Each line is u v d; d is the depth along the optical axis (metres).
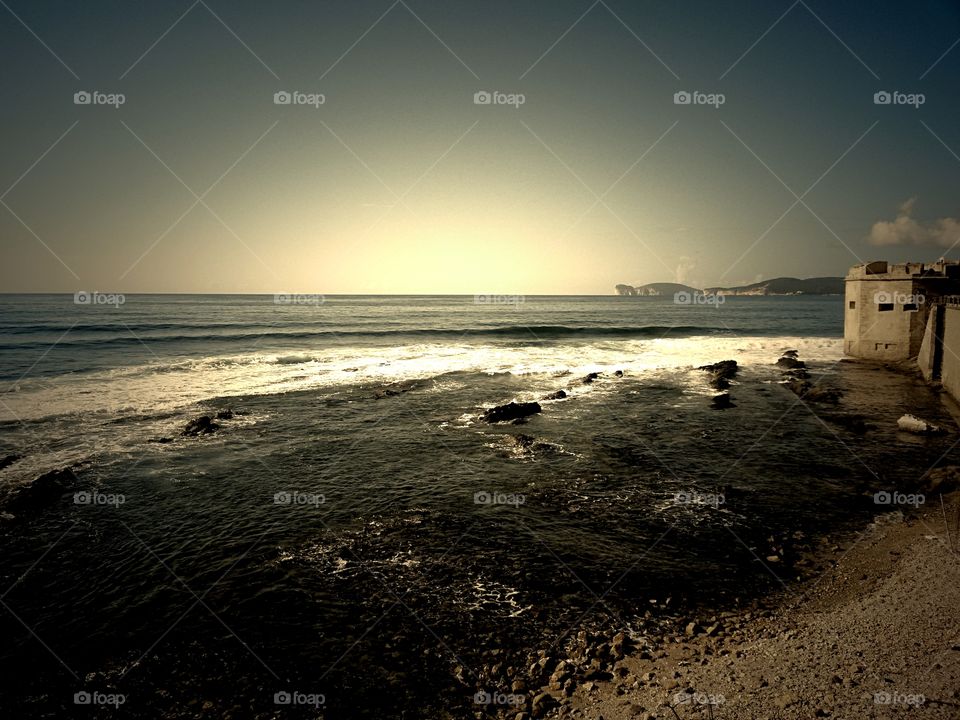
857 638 7.36
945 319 25.05
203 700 6.88
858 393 24.94
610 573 9.77
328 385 26.84
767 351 41.12
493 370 31.80
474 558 10.39
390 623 8.42
